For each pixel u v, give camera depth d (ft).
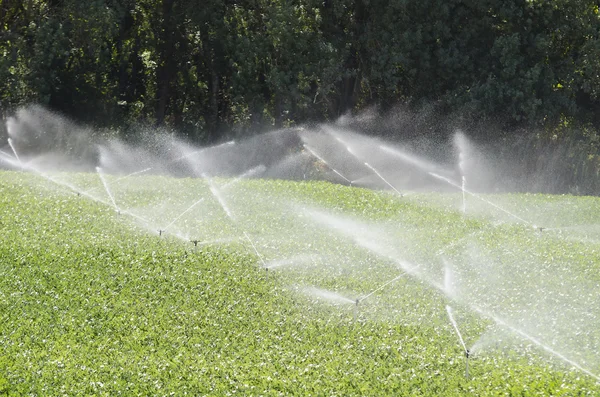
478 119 418.51
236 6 441.68
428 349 148.77
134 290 179.63
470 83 428.56
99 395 131.64
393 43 425.28
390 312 167.63
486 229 239.09
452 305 171.83
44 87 412.77
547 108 417.90
